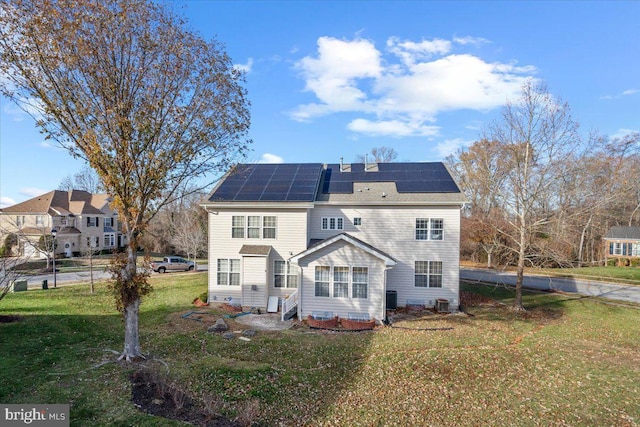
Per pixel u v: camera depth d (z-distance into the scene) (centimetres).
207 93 1189
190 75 1145
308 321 1638
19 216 4091
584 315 1792
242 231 1962
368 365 1132
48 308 1717
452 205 1900
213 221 1973
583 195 1941
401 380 1027
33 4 945
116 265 1120
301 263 1697
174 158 1143
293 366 1114
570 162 1795
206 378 992
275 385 974
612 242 4031
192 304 1953
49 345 1217
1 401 820
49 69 998
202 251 4088
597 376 1061
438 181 2077
